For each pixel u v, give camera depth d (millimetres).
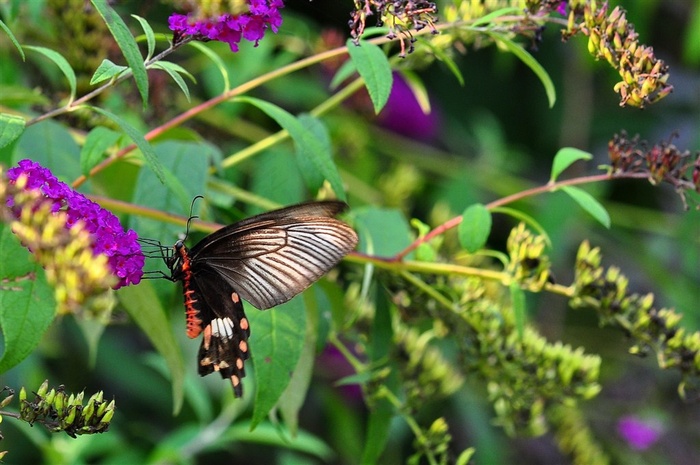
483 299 1259
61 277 1056
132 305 1225
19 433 1516
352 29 1151
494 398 1262
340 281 1307
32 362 1402
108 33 1308
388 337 1268
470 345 1260
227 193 1304
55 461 1390
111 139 1206
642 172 1214
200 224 1227
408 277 1247
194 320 1177
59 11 1296
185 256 1175
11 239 1128
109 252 1115
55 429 1109
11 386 1390
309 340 1249
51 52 1158
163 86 1355
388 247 1276
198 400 1417
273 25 1137
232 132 1441
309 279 1166
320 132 1261
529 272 1228
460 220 1234
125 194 1283
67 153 1248
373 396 1267
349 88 1316
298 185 1339
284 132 1321
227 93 1221
